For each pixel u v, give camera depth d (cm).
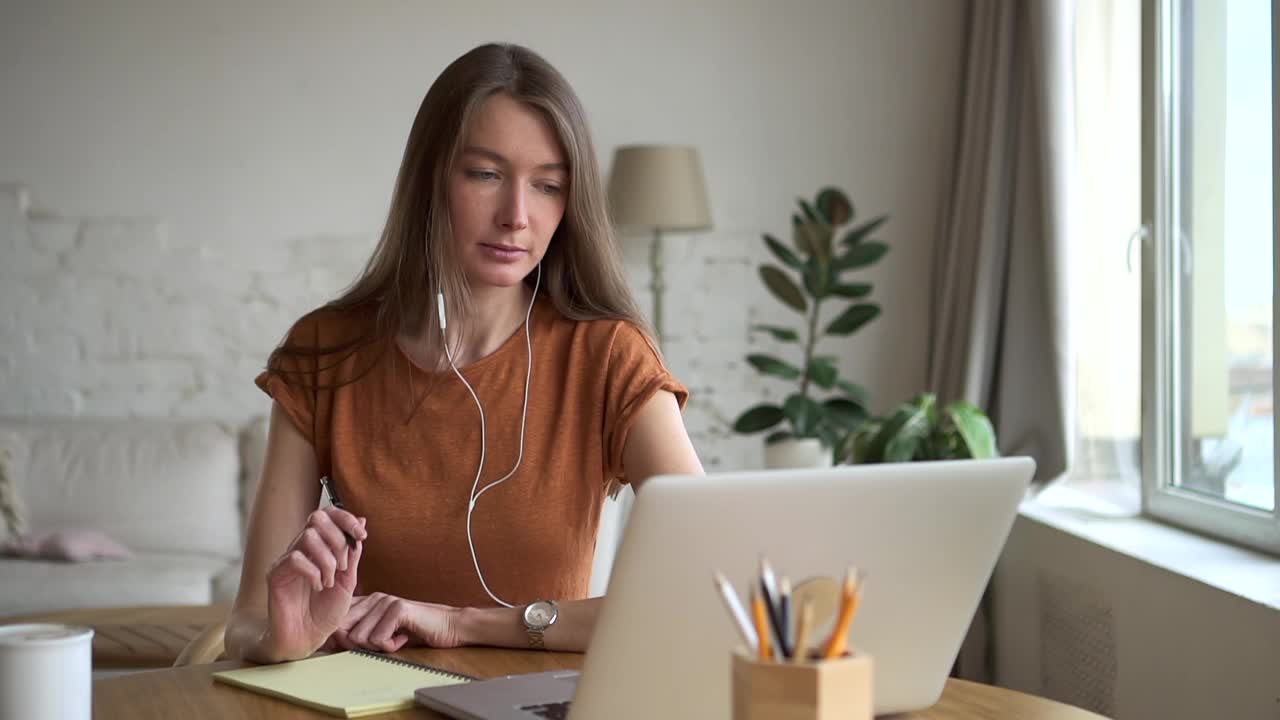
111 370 467
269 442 169
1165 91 308
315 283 470
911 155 471
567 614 145
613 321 172
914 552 104
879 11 470
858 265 425
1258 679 214
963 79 455
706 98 473
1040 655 320
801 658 76
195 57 465
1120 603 270
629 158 445
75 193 464
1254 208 264
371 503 164
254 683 126
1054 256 342
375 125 470
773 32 472
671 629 98
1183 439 306
